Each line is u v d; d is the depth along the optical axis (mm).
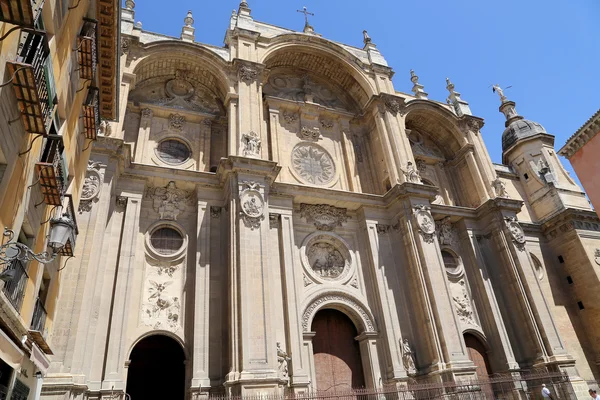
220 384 18578
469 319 27203
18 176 8328
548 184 36000
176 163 24609
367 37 34906
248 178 22312
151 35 26453
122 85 22734
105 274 18875
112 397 16438
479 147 33531
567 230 33438
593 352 30422
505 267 28719
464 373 21500
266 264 20297
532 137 38812
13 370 9109
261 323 18766
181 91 27281
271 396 16969
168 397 21219
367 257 25781
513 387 24281
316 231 25594
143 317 19375
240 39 27938
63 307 16000
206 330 19281
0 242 7742
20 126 8070
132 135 24328
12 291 8938
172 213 22359
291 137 28609
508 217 29781
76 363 15602
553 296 31938
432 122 34844
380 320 23766
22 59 7488
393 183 27641
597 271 31297
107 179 19656
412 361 22469
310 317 22656
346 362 23328
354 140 30984
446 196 32938
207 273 20688
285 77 31906
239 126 24219
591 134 19750
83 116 14312
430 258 24609
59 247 8992
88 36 12883
